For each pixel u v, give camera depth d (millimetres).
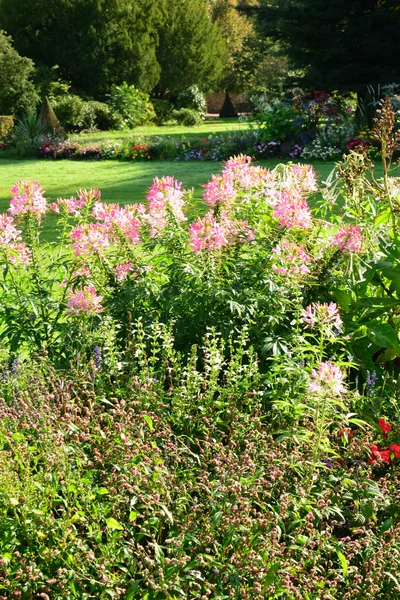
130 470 2516
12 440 2670
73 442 2730
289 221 4129
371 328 3934
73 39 39094
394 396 3504
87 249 4051
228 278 4059
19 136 24828
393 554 2434
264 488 2688
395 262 4191
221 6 56531
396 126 15242
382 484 2889
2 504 2400
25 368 3439
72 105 33250
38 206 4312
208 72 45750
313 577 2322
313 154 18172
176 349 3902
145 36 40500
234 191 4262
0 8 38906
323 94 19984
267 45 33688
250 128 20875
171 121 40750
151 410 3131
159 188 4230
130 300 3994
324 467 2723
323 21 21078
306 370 3316
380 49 19969
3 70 32375
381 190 4594
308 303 4055
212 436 3127
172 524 2451
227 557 2393
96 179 16922
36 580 2260
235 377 3330
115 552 2365
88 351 3770
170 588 2207
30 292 4273
